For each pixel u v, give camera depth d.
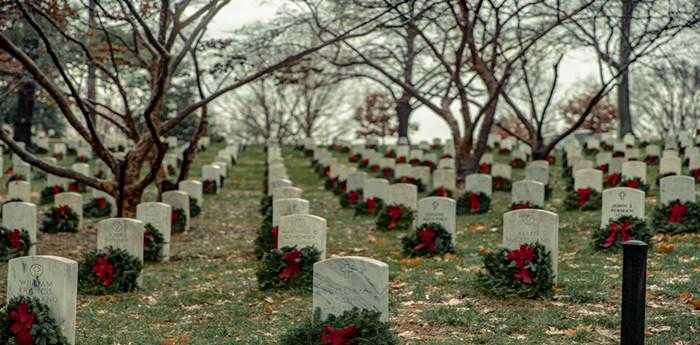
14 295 8.73
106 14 16.59
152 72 19.52
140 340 9.60
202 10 18.52
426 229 14.88
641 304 7.16
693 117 58.03
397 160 32.97
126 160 16.72
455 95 27.39
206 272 14.47
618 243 14.24
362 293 8.40
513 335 9.17
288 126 65.38
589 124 60.03
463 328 9.56
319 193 27.45
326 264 8.54
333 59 27.92
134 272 12.62
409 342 8.94
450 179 23.28
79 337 9.74
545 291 10.93
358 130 64.19
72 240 18.14
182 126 41.59
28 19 13.60
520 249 11.12
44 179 29.39
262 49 24.48
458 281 12.19
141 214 15.88
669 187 15.91
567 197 19.97
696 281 11.22
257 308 11.34
